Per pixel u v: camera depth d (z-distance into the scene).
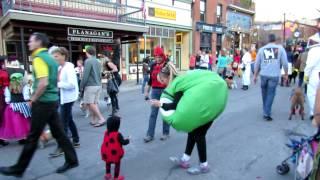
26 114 5.80
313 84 6.29
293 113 7.58
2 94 5.75
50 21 11.56
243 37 33.09
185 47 25.03
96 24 13.17
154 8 21.00
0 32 13.30
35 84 4.06
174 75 4.99
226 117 7.78
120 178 4.13
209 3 26.81
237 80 17.12
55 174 4.40
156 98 5.72
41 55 3.99
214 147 5.45
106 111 9.03
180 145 5.62
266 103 7.39
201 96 3.89
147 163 4.77
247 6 33.50
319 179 2.57
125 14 16.72
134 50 19.77
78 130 6.82
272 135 6.13
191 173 4.32
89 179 4.23
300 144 3.76
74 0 15.00
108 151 4.02
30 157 4.11
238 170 4.45
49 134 5.51
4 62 5.82
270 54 7.16
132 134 6.38
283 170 4.23
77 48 15.45
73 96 5.43
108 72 8.38
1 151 5.55
